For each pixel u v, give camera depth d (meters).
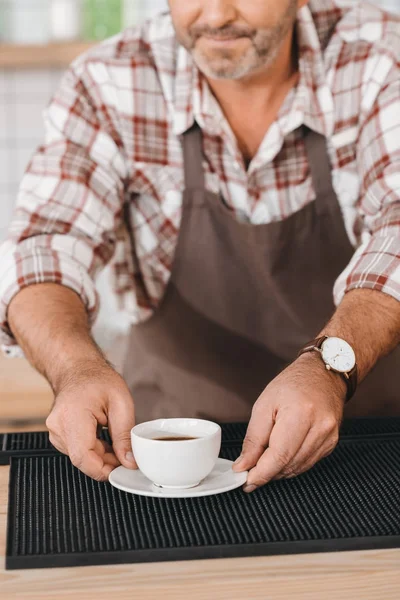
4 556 0.87
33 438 1.24
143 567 0.84
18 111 3.04
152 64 1.56
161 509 0.95
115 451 1.07
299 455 1.02
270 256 1.57
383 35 1.53
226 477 1.01
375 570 0.83
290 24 1.41
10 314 1.34
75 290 1.37
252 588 0.80
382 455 1.15
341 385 1.11
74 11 2.85
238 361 1.65
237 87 1.51
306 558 0.85
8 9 2.88
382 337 1.22
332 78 1.54
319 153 1.56
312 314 1.61
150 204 1.61
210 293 1.62
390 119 1.46
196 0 1.33
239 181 1.58
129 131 1.55
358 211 1.57
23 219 1.45
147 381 1.72
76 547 0.85
